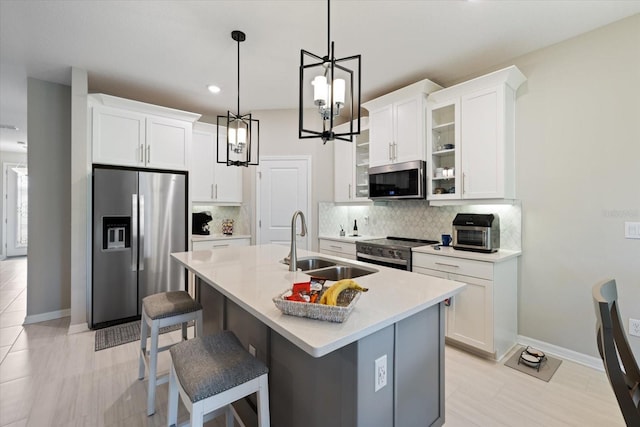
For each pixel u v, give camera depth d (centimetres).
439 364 164
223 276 182
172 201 355
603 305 98
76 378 218
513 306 268
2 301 396
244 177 466
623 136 223
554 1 203
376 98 368
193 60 287
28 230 325
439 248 293
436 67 299
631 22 219
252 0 204
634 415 94
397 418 135
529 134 268
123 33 242
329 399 125
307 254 253
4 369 230
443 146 313
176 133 365
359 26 233
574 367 237
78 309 301
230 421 160
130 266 326
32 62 290
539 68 263
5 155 717
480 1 204
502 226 285
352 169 409
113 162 322
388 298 140
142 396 199
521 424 175
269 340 161
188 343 145
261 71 312
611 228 229
